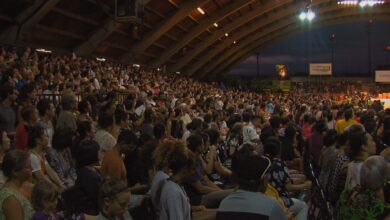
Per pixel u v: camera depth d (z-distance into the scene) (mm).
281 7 50344
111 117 6770
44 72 15445
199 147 6344
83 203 4656
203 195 6590
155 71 41156
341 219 4039
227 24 46688
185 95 21562
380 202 3826
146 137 6754
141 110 12500
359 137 5363
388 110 11883
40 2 21578
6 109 7609
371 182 3883
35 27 23750
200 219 6090
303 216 6375
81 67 22281
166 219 4141
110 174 5594
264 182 3494
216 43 52438
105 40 32000
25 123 6566
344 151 6246
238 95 33375
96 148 4984
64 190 5250
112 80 20562
